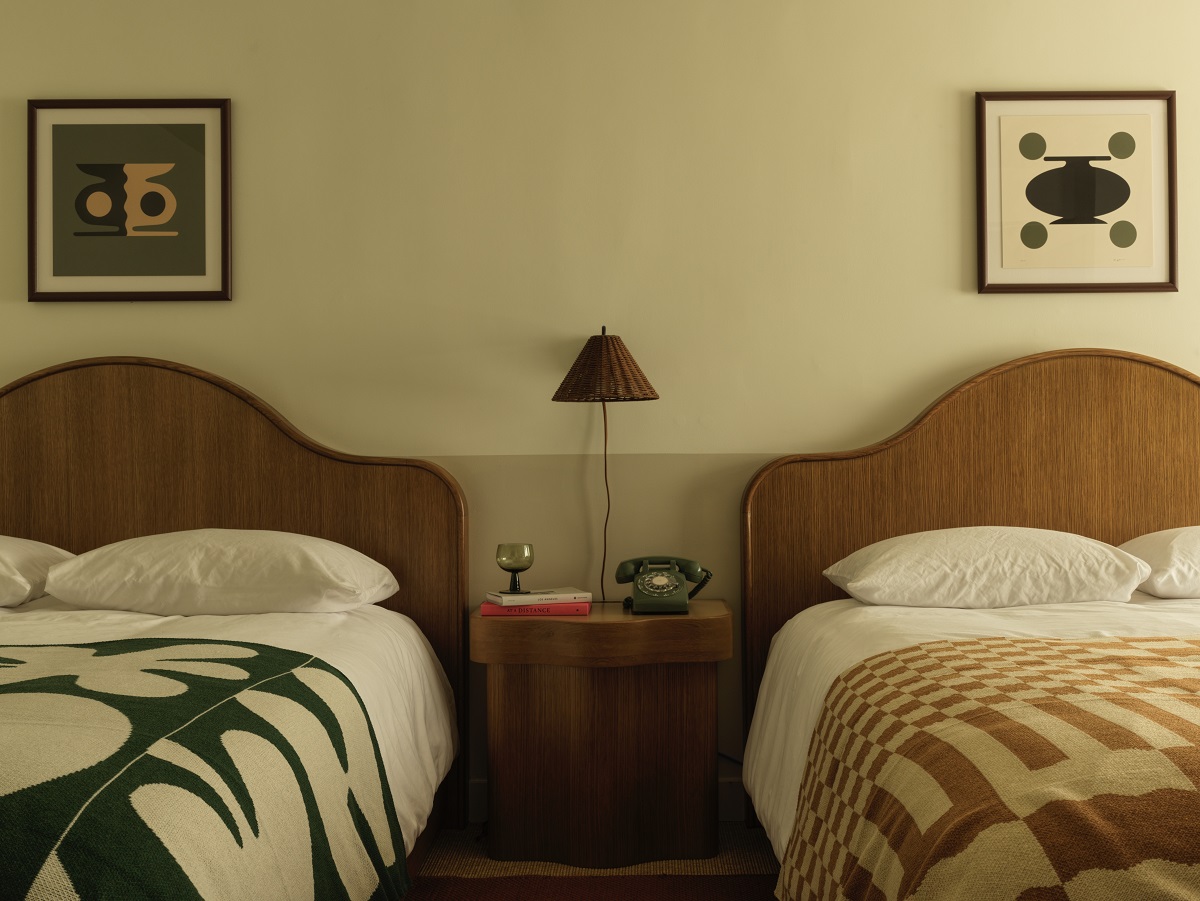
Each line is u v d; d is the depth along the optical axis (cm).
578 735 232
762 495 271
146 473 271
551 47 279
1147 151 280
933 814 115
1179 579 238
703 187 279
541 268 278
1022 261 279
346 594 227
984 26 280
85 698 133
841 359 279
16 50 278
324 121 279
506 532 276
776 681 235
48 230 277
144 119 277
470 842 252
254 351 278
